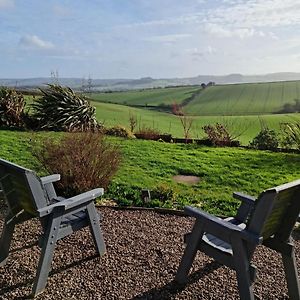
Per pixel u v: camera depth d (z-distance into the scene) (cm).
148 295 276
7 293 277
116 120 1697
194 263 322
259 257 338
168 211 454
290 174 702
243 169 736
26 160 725
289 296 271
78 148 505
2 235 314
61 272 307
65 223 300
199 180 647
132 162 761
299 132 1017
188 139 1108
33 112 1188
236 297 274
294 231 397
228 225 250
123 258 333
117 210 461
